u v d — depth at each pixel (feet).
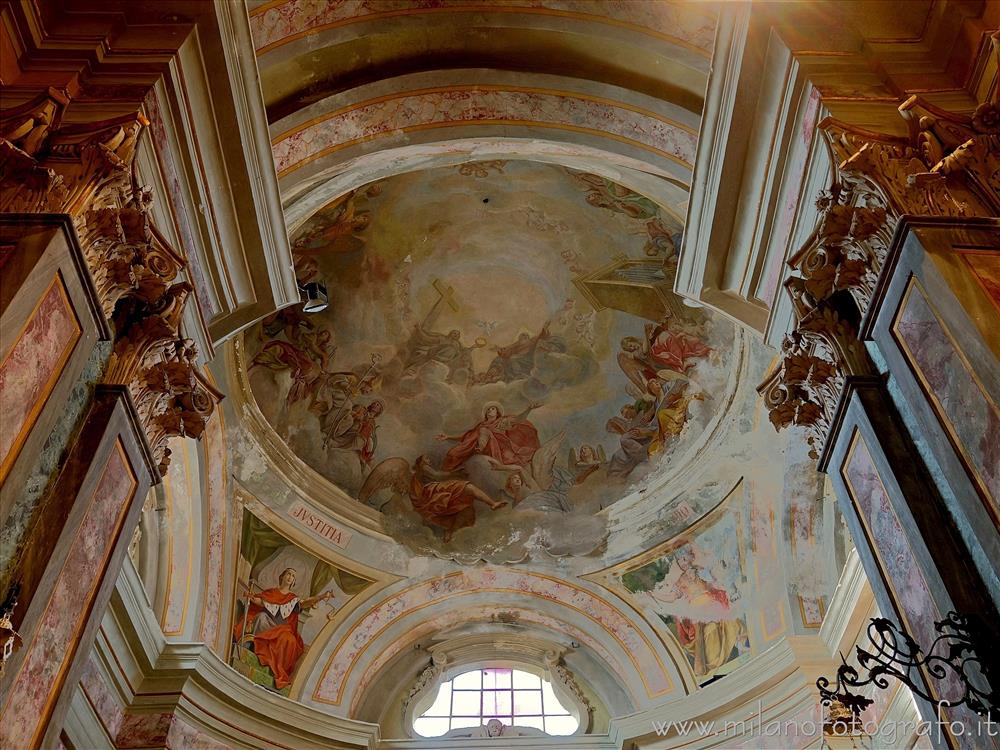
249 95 22.61
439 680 49.44
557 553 49.34
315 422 48.14
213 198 22.99
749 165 24.36
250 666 42.86
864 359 20.27
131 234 18.31
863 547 19.58
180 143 21.35
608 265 48.21
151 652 34.99
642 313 48.32
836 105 21.02
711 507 45.93
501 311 50.98
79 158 18.02
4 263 15.29
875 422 18.75
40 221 16.06
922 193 18.78
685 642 46.44
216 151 22.65
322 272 47.01
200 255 23.06
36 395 15.33
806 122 22.03
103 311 17.54
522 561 49.55
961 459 16.31
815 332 21.09
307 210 32.17
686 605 46.96
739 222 25.31
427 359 50.98
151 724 34.19
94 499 17.19
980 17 21.26
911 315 17.81
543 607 49.93
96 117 19.13
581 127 30.71
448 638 50.65
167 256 19.40
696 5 26.96
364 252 47.57
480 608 50.19
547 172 45.47
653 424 48.98
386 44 29.45
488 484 51.13
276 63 27.09
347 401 49.34
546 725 48.96
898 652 16.74
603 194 45.39
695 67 27.48
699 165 25.55
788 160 22.90
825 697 18.60
